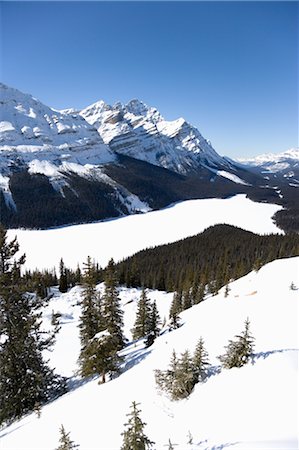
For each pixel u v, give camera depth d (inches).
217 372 603.8
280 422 418.9
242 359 596.4
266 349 697.0
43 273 4146.2
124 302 2780.5
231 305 1201.4
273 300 1120.8
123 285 3474.4
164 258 4781.0
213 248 5152.6
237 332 874.1
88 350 963.3
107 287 1307.8
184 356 621.9
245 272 2977.4
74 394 883.4
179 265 4266.7
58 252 6358.3
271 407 455.8
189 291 2746.1
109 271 1358.3
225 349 762.2
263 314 990.4
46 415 758.5
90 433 571.5
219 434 428.5
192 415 500.7
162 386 629.9
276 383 505.0
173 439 451.5
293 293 1169.4
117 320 1312.7
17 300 929.5
